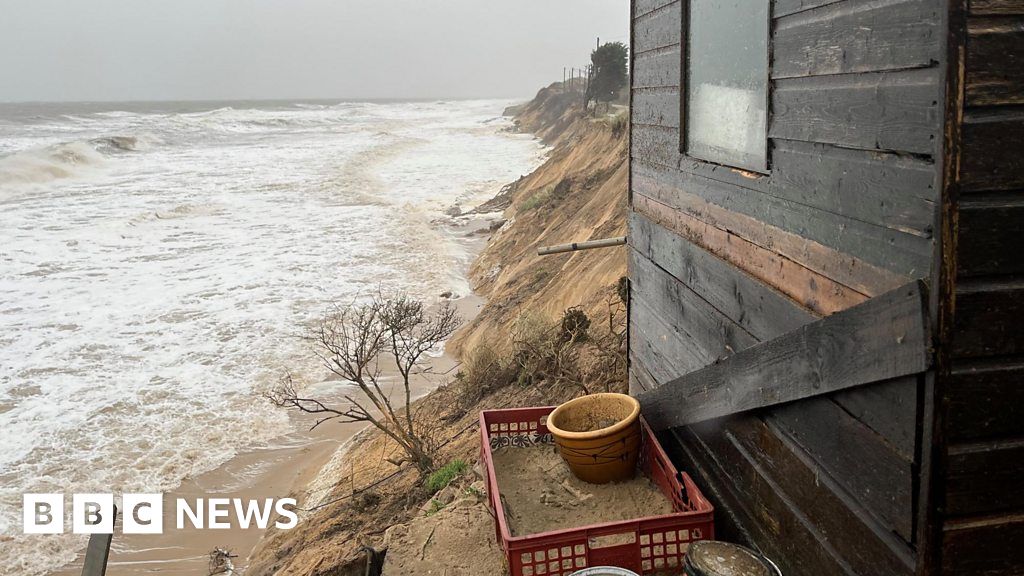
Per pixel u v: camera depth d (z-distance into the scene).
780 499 3.37
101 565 4.25
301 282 19.98
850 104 2.64
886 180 2.45
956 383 2.21
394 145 61.53
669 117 4.82
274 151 56.66
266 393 11.89
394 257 22.84
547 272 16.84
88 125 80.69
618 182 18.47
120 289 19.36
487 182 39.03
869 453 2.62
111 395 13.05
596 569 3.60
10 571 8.61
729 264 3.89
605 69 54.81
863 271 2.62
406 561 4.89
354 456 10.79
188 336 15.89
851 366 2.62
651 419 5.01
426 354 14.93
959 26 2.06
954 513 2.29
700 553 3.41
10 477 10.48
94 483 10.39
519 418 5.46
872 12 2.48
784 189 3.21
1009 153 2.14
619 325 10.26
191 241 25.03
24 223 27.34
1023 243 2.18
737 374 3.62
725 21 3.84
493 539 4.90
